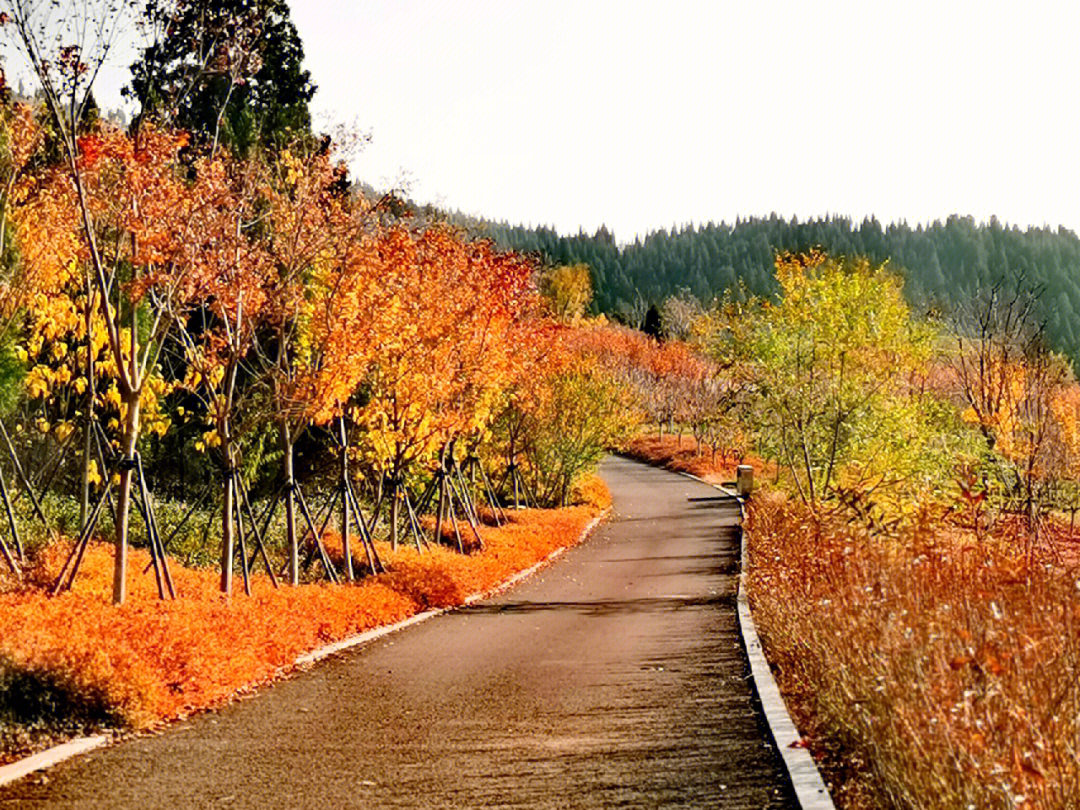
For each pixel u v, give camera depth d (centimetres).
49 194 1389
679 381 8775
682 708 994
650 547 3478
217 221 1428
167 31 1344
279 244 1630
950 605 780
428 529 2886
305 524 2555
